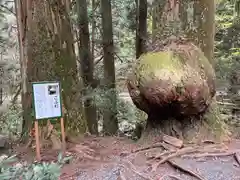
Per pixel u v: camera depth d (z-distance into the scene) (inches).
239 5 250.1
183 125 148.0
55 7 161.0
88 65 248.7
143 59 146.5
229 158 133.0
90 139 170.4
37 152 131.9
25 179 70.9
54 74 161.0
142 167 127.5
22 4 158.1
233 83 233.6
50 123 157.3
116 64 336.2
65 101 164.7
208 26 155.9
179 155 132.8
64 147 141.3
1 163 78.0
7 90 245.8
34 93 131.5
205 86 138.3
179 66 136.8
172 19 152.7
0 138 184.2
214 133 148.6
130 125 294.2
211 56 161.0
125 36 317.4
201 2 152.1
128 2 286.7
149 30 311.7
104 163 134.3
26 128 162.7
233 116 219.3
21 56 162.1
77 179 119.1
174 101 136.6
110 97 234.4
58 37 162.4
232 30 244.5
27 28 158.6
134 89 143.8
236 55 239.3
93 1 287.7
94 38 283.9
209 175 118.0
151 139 149.9
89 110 241.4
